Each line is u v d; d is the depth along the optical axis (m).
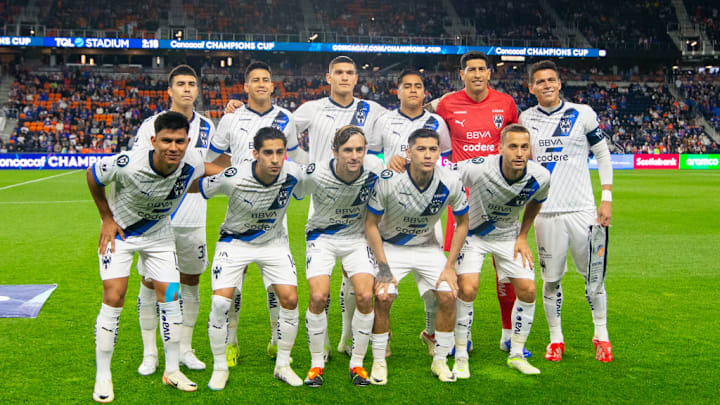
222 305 3.89
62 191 17.41
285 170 4.00
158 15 35.16
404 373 4.24
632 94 37.03
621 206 14.52
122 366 4.30
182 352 4.40
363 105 5.14
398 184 4.04
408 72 4.89
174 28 33.72
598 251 4.45
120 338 4.89
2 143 28.52
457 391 3.89
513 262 4.31
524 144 3.98
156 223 3.92
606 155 4.71
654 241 9.65
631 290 6.51
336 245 4.23
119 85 33.72
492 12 37.97
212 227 11.16
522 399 3.75
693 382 4.00
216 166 4.27
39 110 31.39
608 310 5.75
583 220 4.59
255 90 4.92
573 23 38.25
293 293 4.03
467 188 4.36
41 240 9.48
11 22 32.94
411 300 6.21
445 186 4.04
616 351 4.63
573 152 4.64
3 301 5.82
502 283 4.65
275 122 4.99
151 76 35.12
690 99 36.75
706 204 14.94
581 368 4.30
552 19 38.38
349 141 3.78
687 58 36.72
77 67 34.59
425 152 3.85
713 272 7.38
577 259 4.69
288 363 4.11
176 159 3.60
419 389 3.93
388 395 3.83
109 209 3.86
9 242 9.30
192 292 4.51
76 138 29.72
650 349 4.67
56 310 5.62
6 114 30.73
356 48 31.70
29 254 8.36
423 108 5.39
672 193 17.78
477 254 4.36
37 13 33.50
